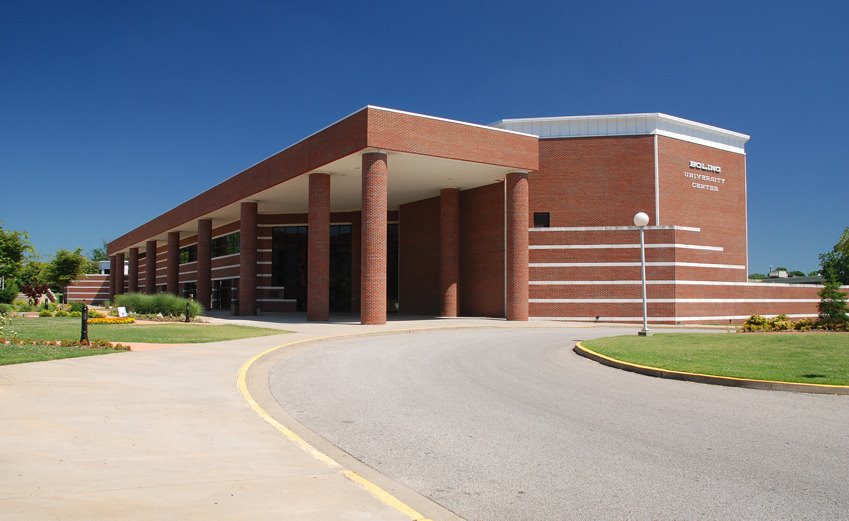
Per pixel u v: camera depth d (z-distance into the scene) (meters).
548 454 7.62
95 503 5.41
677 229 34.81
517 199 33.97
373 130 28.97
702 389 12.12
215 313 44.47
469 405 10.61
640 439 8.33
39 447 7.12
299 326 28.45
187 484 6.02
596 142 37.28
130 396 10.25
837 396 11.29
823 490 6.27
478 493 6.21
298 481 6.20
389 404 10.69
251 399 10.34
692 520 5.50
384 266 29.92
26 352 15.20
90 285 88.56
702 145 39.41
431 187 38.31
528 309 34.81
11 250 40.50
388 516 5.28
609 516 5.59
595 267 35.12
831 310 24.17
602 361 15.95
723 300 36.91
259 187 38.75
